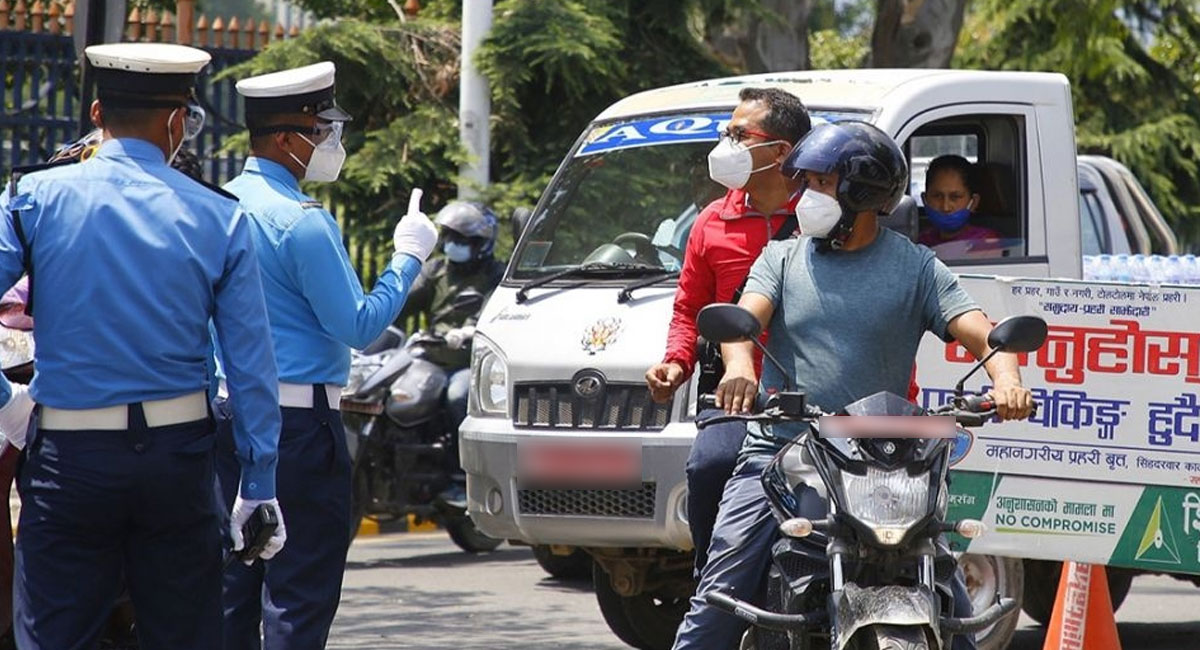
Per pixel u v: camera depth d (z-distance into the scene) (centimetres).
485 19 3878
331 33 3956
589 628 2312
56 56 3603
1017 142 2145
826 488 1248
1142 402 1770
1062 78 2183
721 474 1478
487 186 3878
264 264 1477
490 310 2089
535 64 3881
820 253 1348
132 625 1762
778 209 1588
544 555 2748
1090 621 1850
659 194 2127
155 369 1196
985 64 5816
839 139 1319
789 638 1296
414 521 3447
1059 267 2150
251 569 1538
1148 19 6044
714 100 2211
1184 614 2559
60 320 1193
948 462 1255
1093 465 1778
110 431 1190
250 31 3916
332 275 1473
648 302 1980
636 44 4181
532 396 1986
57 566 1208
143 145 1228
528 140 4066
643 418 1920
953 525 1241
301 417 1484
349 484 1522
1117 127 5694
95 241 1195
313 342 1489
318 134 1519
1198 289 1756
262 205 1486
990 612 1267
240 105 3831
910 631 1197
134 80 1216
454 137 3981
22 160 3603
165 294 1200
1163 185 5625
